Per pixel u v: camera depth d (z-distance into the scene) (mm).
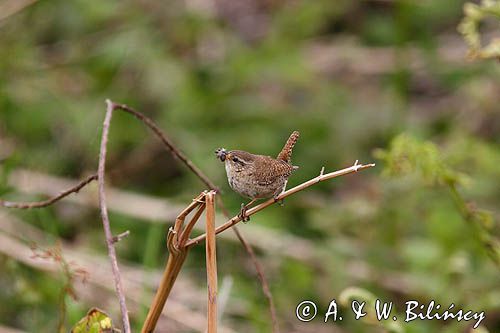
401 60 13219
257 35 15125
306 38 14695
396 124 12828
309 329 10000
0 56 12922
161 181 12680
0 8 13133
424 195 11141
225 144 12383
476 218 7438
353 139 12844
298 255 10656
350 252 10789
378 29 14875
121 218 11477
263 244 10836
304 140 12758
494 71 12953
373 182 11828
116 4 13820
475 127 13078
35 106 12766
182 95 12977
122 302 5445
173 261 5469
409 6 13266
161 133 6707
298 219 11953
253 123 12812
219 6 15664
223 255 10992
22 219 11195
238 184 7023
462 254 9516
